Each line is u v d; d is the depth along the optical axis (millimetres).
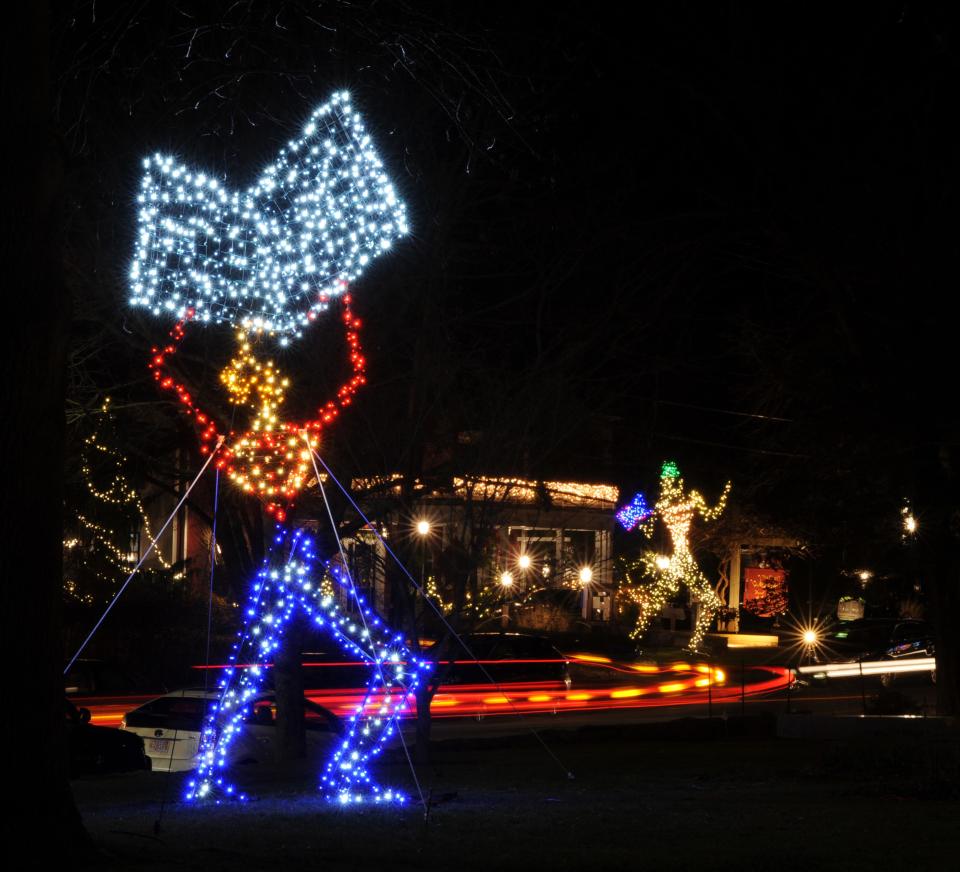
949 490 21562
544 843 8219
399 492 16625
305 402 15719
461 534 17547
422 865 7117
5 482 6902
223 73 14086
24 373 6988
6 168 7023
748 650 41312
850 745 14461
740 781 13477
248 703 16656
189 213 13719
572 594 40312
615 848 7949
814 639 40312
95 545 30172
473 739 19656
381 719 16703
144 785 14453
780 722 20625
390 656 15484
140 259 13031
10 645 6816
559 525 23875
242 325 14141
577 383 17469
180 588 31594
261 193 13469
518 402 16078
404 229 13703
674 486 39438
